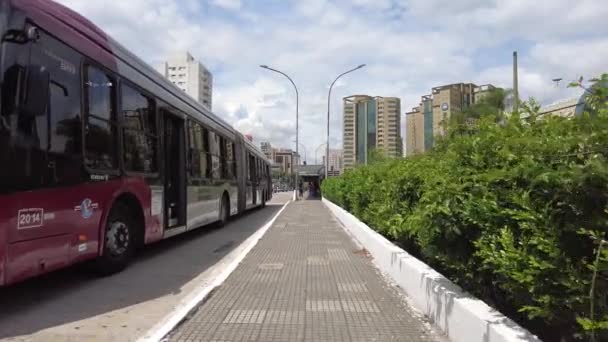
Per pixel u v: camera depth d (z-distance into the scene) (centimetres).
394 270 814
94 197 758
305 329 555
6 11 578
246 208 2300
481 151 544
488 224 480
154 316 616
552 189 398
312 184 5619
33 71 583
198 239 1423
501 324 423
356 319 594
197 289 770
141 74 973
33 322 586
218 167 1645
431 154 848
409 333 542
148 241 972
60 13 702
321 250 1169
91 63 768
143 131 965
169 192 1161
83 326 571
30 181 605
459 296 520
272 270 908
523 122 541
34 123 615
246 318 597
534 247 406
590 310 352
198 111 1392
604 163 346
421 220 594
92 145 758
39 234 620
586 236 369
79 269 867
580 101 412
